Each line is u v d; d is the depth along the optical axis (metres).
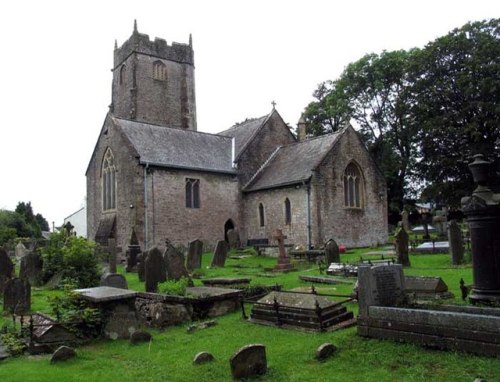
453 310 8.70
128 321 10.80
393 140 51.50
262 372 7.42
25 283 14.01
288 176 34.25
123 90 53.12
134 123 36.59
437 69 43.12
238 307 13.05
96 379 7.70
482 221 10.10
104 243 33.75
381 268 8.97
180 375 7.67
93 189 38.91
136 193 32.16
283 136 41.47
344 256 26.81
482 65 39.31
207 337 10.23
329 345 8.01
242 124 44.72
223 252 24.77
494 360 6.80
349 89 53.12
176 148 36.28
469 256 20.33
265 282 17.28
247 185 37.94
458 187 41.38
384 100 52.62
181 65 54.69
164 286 12.75
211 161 37.16
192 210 34.78
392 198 51.47
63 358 8.90
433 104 42.50
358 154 35.78
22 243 38.91
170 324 11.62
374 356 7.65
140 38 51.84
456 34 43.53
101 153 37.12
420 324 7.77
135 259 25.45
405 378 6.70
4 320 12.68
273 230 34.94
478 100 39.75
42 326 10.12
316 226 31.94
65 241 20.92
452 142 41.94
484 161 10.67
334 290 14.27
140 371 8.07
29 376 7.87
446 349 7.41
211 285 16.38
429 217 48.97
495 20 43.09
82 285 18.59
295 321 10.20
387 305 8.90
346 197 34.75
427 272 17.17
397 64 50.34
